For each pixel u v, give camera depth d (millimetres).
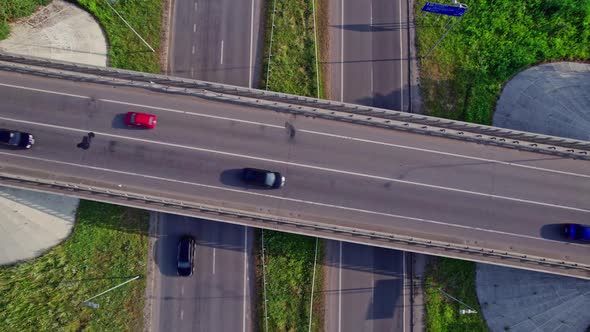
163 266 44906
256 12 48719
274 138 41906
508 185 41594
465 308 44312
